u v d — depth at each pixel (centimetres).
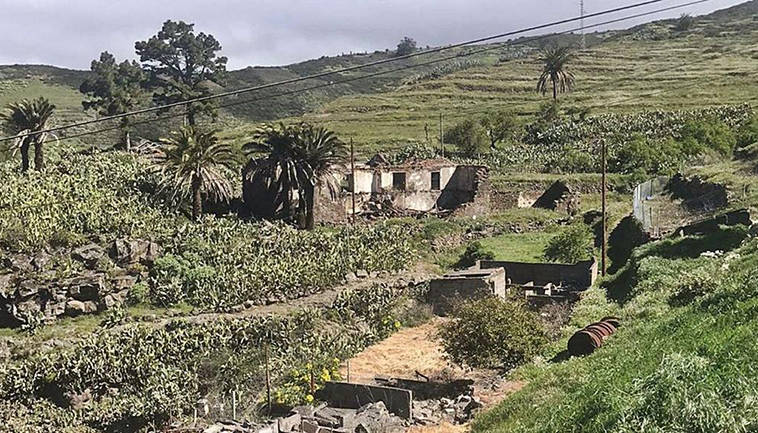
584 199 6200
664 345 1806
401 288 4228
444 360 3122
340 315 3816
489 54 17250
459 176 6412
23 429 2717
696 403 1204
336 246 4431
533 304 3881
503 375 2720
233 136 8738
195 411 2809
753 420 1148
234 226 4497
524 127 8694
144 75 9900
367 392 2650
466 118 9119
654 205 5138
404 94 11825
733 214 3962
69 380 2906
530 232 5578
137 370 2977
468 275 4138
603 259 4431
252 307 3747
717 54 12250
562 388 2023
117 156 6216
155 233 4134
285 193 5078
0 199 4225
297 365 3138
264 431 2258
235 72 14988
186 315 3547
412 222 5403
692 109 8494
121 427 2797
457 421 2378
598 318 3234
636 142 6812
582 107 9456
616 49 13788
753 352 1397
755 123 6794
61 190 4603
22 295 3359
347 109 10944
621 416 1308
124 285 3644
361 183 5984
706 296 2364
